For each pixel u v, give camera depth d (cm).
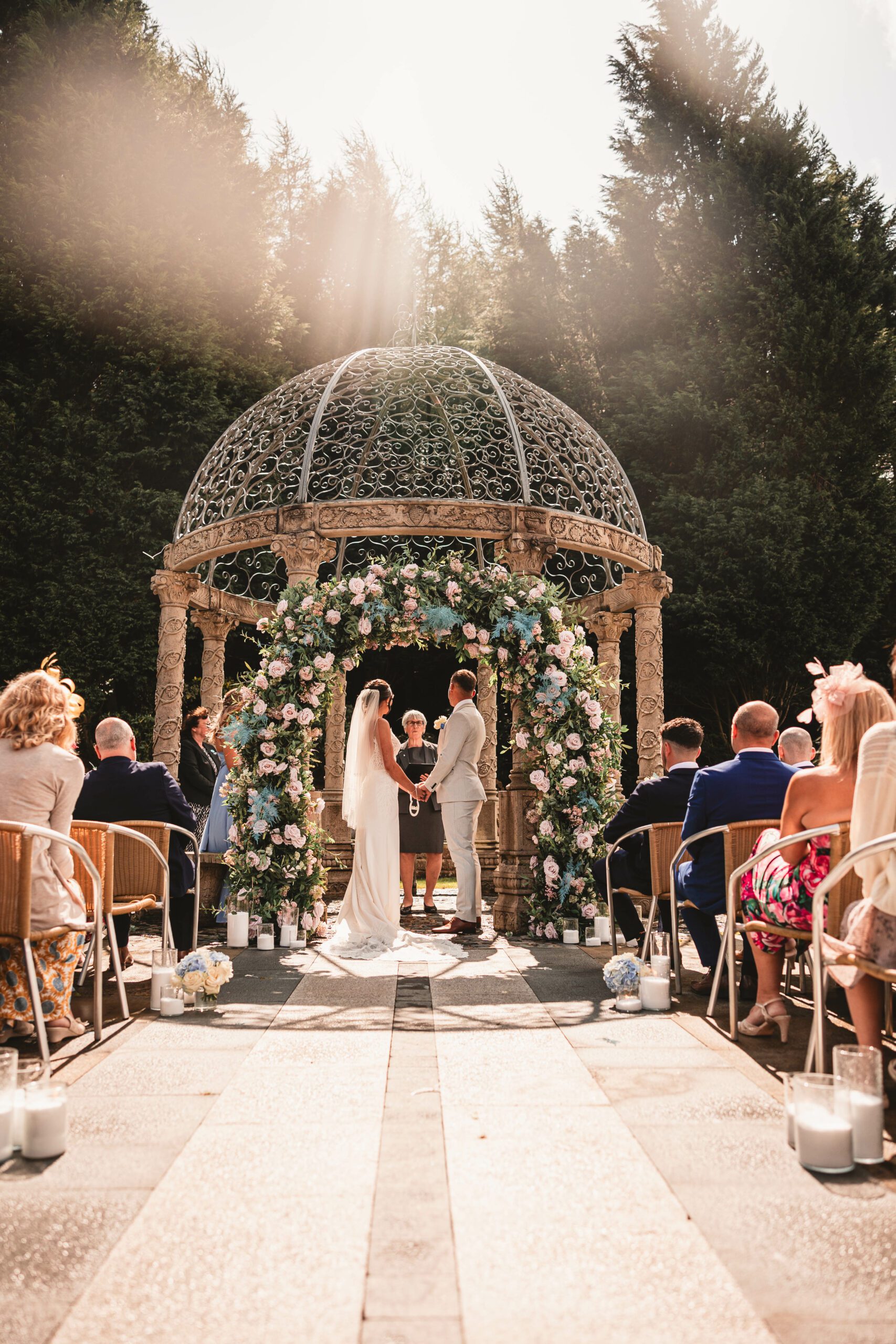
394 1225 213
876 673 1686
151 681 1412
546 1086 322
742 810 464
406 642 763
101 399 1466
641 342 1784
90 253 1510
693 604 1448
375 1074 337
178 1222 214
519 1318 173
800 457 1591
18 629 1349
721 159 1770
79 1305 177
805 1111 251
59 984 395
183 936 661
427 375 899
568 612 818
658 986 450
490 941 700
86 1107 298
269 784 698
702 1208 223
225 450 909
